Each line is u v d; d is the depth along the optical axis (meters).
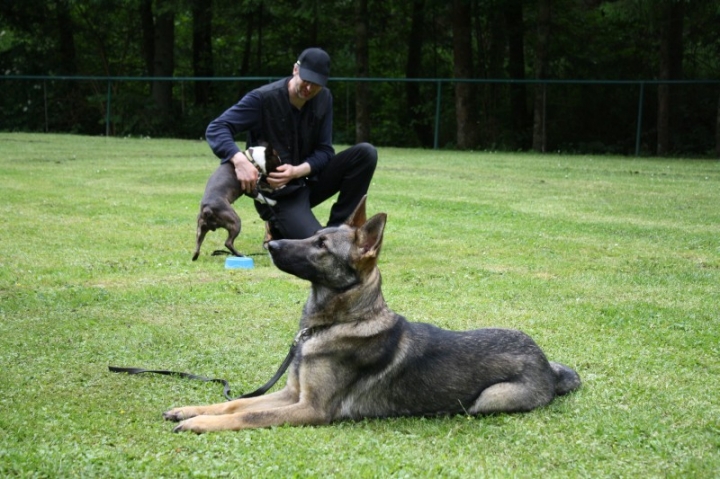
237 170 8.14
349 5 33.00
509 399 4.59
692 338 6.25
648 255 9.56
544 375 4.77
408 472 3.76
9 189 13.83
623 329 6.49
